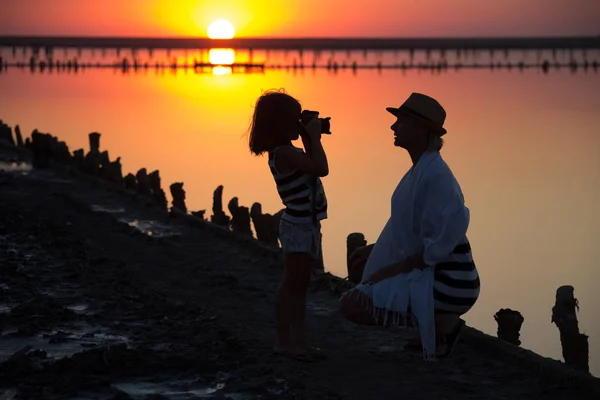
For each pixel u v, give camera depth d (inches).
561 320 298.0
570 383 267.4
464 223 263.0
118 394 251.6
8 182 699.4
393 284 269.7
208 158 1369.3
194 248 482.0
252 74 5152.6
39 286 386.6
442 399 257.3
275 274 424.5
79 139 1609.3
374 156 1427.2
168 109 2346.2
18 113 2146.9
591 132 1807.3
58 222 543.5
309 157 281.6
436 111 270.5
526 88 3479.3
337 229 848.3
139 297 370.0
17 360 279.1
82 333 320.8
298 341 296.4
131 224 549.3
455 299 266.8
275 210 925.2
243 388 261.0
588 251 767.1
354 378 275.3
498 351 296.2
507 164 1353.3
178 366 281.9
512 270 695.1
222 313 350.9
